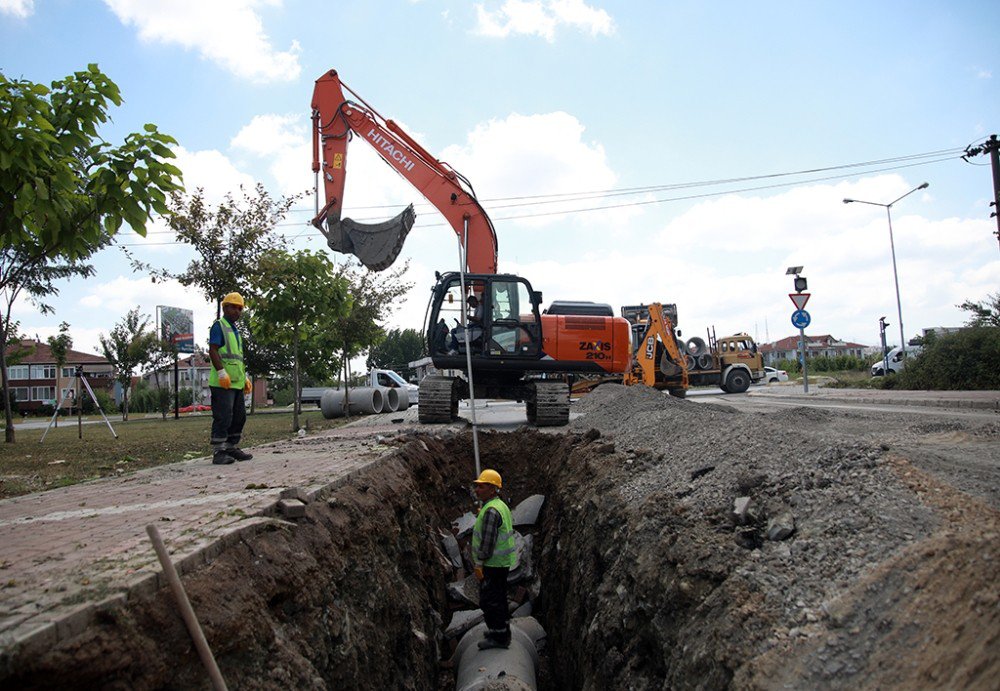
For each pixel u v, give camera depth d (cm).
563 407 1256
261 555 429
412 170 1457
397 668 623
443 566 938
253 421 2228
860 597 365
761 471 562
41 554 393
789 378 5122
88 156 744
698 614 436
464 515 1077
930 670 306
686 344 2948
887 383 2419
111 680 281
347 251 1456
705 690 392
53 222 705
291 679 377
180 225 1407
